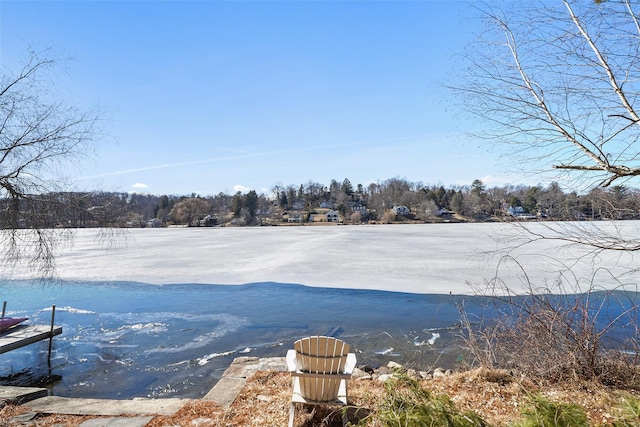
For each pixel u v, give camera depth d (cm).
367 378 494
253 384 460
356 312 1119
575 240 332
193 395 624
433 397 236
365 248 2778
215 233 5444
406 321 1011
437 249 2616
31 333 851
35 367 752
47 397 465
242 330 969
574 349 446
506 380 434
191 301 1298
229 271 1884
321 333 937
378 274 1702
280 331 958
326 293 1381
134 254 2681
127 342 891
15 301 1330
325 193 12006
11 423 380
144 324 1034
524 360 475
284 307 1198
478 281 1449
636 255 1745
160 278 1730
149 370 728
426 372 580
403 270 1777
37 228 739
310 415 352
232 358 780
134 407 416
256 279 1675
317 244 3177
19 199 720
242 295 1380
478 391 404
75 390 655
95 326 1022
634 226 321
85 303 1288
